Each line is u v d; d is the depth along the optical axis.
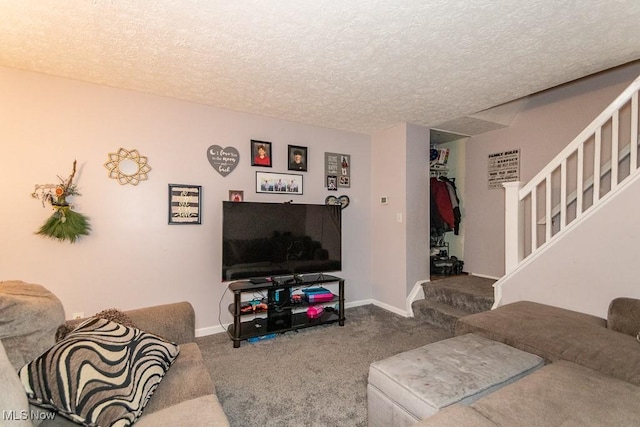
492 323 1.92
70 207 2.35
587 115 3.05
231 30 1.71
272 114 3.13
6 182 2.20
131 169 2.58
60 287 2.35
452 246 4.47
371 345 2.62
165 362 1.38
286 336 2.82
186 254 2.81
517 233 2.64
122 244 2.56
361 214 3.84
